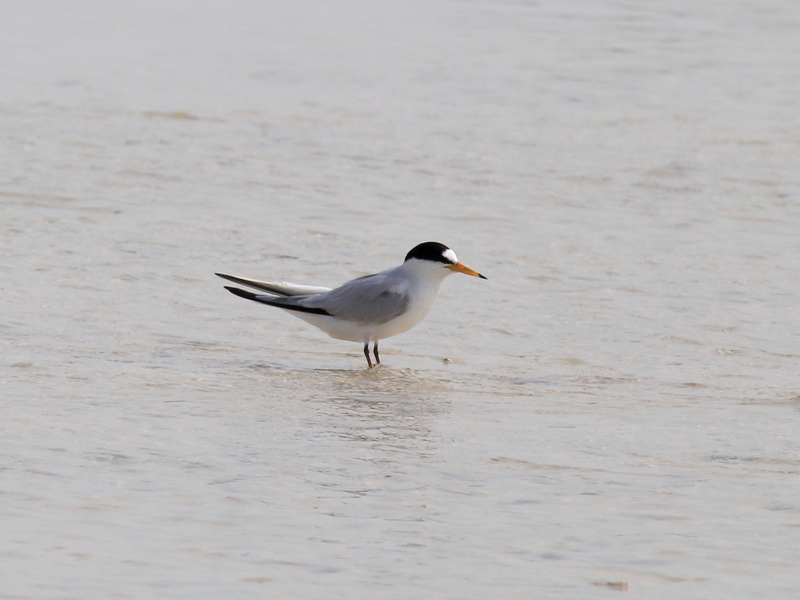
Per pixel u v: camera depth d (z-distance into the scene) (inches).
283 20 1401.3
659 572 328.8
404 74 1162.6
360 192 818.8
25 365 509.0
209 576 319.3
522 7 1488.7
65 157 874.8
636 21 1409.9
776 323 599.8
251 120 995.9
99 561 325.4
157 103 1038.4
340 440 436.5
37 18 1375.5
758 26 1389.0
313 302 549.3
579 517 367.2
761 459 420.8
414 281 547.8
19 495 369.7
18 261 657.0
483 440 439.5
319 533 350.6
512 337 582.6
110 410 457.4
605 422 463.8
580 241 728.3
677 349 565.6
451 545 344.5
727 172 877.2
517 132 974.4
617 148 934.4
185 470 398.3
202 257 681.6
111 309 593.9
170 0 1499.8
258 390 497.0
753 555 340.8
